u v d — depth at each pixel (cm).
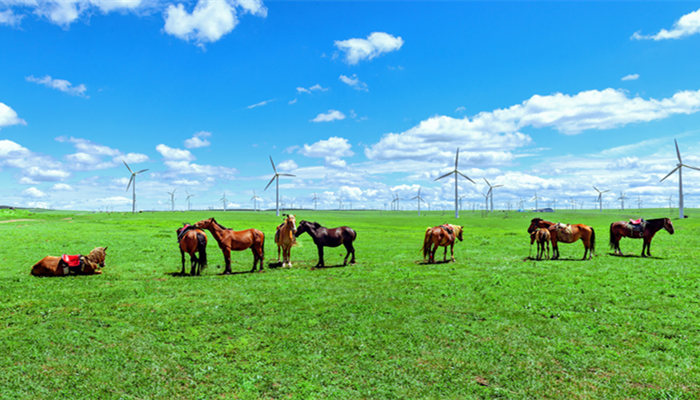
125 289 1562
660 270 1922
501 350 927
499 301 1347
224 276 1892
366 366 851
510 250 3022
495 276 1812
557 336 1012
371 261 2466
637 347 931
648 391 732
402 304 1330
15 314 1185
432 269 2089
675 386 748
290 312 1237
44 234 3838
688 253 2623
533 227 2592
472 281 1700
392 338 1004
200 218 9575
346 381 783
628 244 3316
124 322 1130
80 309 1255
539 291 1488
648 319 1130
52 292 1493
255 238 2061
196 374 815
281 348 952
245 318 1180
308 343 981
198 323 1131
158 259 2441
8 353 896
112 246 3016
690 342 952
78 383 770
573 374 807
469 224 9562
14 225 5406
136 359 884
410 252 2961
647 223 2514
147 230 4797
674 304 1275
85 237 3625
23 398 708
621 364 847
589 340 981
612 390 741
